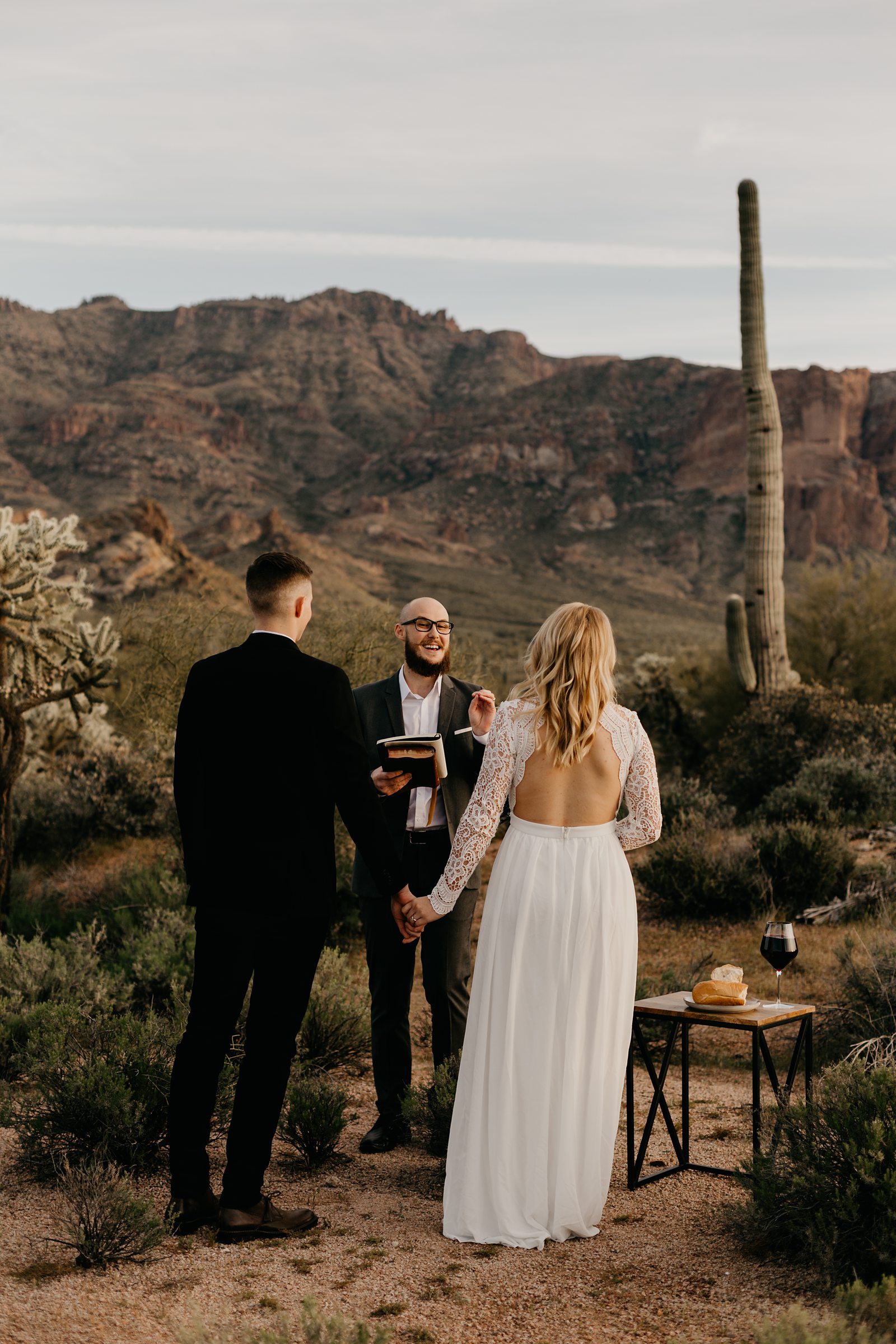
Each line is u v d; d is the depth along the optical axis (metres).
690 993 3.91
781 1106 3.48
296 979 3.24
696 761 21.09
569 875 3.27
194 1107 3.25
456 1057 4.30
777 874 9.58
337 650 12.51
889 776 12.80
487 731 4.44
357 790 3.26
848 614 20.97
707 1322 2.56
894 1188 2.76
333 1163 4.02
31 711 18.11
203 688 3.29
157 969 6.57
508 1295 2.76
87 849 14.27
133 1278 2.86
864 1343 2.22
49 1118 3.78
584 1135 3.20
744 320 15.48
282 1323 2.41
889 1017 5.79
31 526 10.38
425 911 3.39
